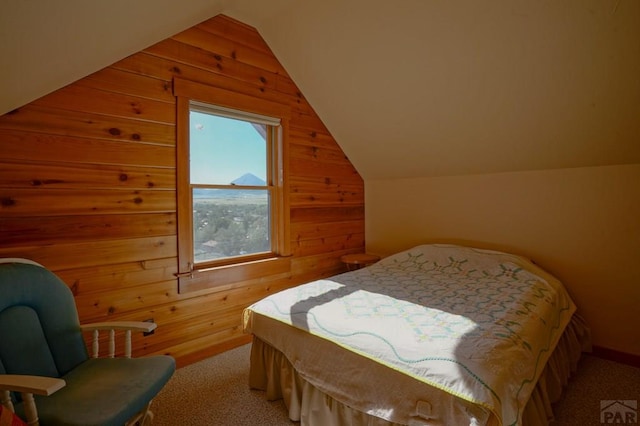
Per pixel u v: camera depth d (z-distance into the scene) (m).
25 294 1.41
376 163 3.58
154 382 1.37
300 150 3.14
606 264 2.42
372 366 1.39
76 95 1.86
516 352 1.33
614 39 1.77
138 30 1.80
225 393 1.98
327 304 1.87
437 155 3.09
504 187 2.91
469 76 2.30
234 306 2.63
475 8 1.93
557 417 1.75
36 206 1.75
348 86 2.85
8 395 1.08
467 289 2.17
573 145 2.38
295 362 1.68
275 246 3.00
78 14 1.36
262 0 2.34
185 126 2.30
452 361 1.23
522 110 2.34
